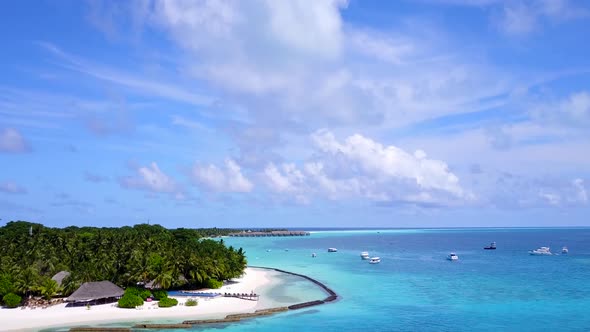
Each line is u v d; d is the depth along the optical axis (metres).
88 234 151.38
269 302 88.50
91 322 71.44
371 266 164.12
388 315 78.44
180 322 72.00
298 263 177.25
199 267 98.81
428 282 119.56
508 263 175.00
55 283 85.44
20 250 109.31
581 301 91.44
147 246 118.44
